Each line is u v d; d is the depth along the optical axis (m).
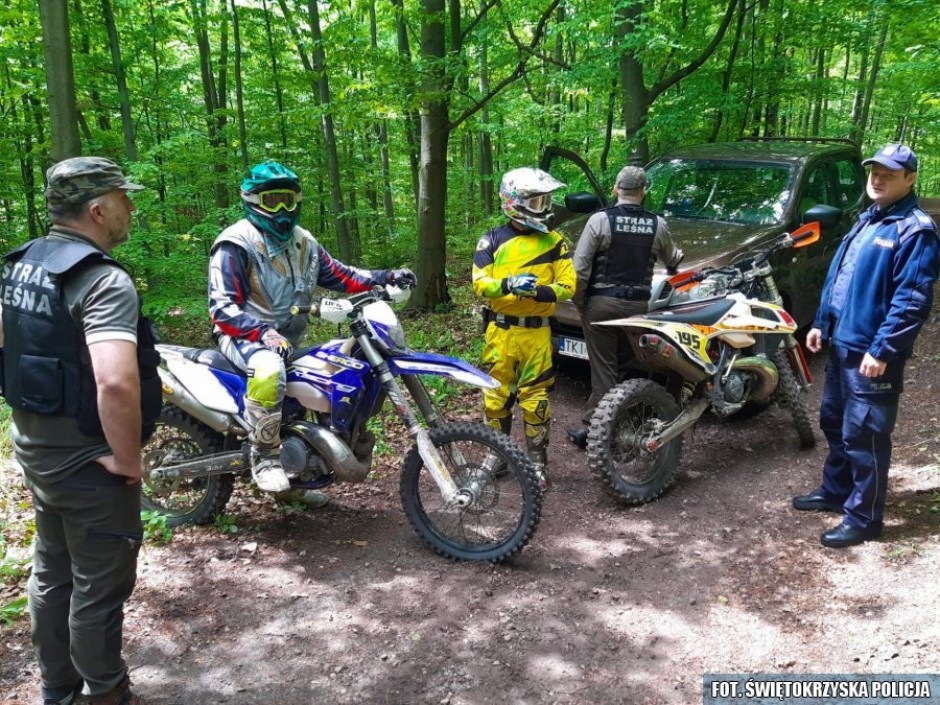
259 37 11.03
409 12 9.86
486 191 15.42
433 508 3.82
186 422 3.51
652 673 2.58
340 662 2.63
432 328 7.02
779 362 4.31
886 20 9.29
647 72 9.65
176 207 8.30
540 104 11.69
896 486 3.81
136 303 2.02
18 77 8.31
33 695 2.40
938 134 16.64
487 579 3.17
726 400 4.07
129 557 2.16
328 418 3.27
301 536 3.52
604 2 7.73
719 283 4.33
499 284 3.55
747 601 2.97
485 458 3.36
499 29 7.49
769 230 5.23
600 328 4.18
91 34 8.77
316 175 12.29
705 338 3.85
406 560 3.32
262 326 3.04
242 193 3.10
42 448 2.02
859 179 6.55
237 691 2.47
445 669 2.60
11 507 3.65
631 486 3.81
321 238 13.03
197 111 11.76
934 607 2.82
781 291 5.30
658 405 3.86
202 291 6.58
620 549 3.42
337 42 8.64
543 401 3.85
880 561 3.17
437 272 7.56
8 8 7.52
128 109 7.38
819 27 9.52
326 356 3.21
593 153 11.88
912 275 3.02
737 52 9.19
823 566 3.18
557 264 3.70
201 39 11.35
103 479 2.05
